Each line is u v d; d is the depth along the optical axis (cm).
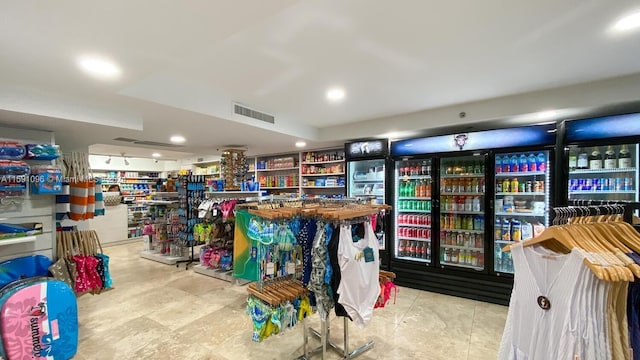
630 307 105
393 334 272
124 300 355
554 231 114
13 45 168
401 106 368
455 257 404
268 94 321
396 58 230
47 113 245
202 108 302
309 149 602
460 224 397
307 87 297
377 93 317
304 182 623
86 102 267
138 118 310
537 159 345
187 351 243
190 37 163
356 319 190
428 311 325
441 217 408
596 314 101
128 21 145
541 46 211
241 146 562
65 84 230
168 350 245
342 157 565
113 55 183
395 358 233
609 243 114
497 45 210
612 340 100
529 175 371
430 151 395
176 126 367
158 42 168
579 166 319
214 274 448
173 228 556
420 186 428
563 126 312
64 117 255
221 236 474
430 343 256
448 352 242
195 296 368
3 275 242
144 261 555
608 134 283
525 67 249
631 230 120
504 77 272
